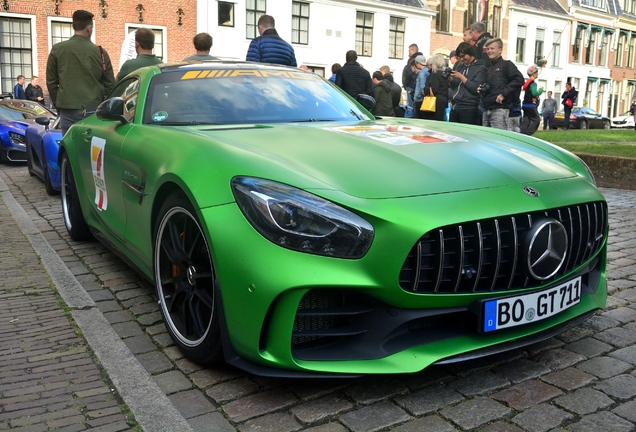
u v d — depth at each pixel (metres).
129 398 2.36
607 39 44.44
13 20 19.59
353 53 9.83
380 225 2.18
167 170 2.66
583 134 15.84
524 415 2.25
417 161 2.56
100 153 3.72
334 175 2.38
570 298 2.62
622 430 2.15
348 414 2.25
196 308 2.62
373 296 2.22
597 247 2.82
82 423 2.20
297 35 25.20
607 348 2.83
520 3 36.41
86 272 4.05
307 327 2.28
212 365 2.66
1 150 10.17
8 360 2.72
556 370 2.61
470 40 8.46
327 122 3.43
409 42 29.31
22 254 4.47
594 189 2.75
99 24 20.81
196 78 3.66
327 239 2.15
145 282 3.82
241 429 2.16
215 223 2.31
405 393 2.41
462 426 2.18
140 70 3.90
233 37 23.55
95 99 6.40
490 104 7.36
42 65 20.11
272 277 2.15
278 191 2.24
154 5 21.78
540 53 38.56
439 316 2.41
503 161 2.70
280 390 2.43
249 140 2.76
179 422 2.19
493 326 2.36
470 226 2.31
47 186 7.11
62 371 2.61
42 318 3.22
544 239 2.40
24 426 2.18
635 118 27.28
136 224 3.14
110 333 2.99
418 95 9.30
